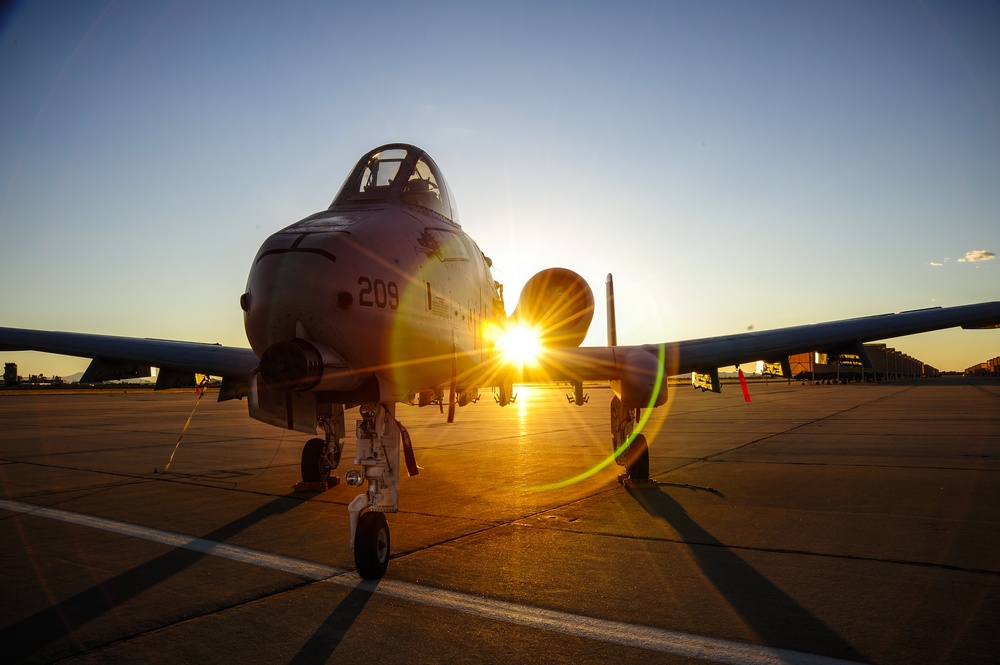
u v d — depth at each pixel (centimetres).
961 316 949
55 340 866
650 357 809
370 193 613
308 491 873
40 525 671
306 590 457
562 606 420
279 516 715
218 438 1678
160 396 6347
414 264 534
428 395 759
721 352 887
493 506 759
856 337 921
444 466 1096
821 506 744
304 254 467
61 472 1057
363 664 336
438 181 671
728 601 427
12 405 3853
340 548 574
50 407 3559
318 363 445
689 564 515
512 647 356
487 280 746
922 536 599
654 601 428
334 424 886
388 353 491
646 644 359
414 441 1534
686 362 870
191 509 754
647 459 886
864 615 399
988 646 352
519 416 2581
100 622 397
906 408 2534
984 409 2417
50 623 396
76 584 473
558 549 562
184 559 540
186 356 826
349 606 423
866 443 1378
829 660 337
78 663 340
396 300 501
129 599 439
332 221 525
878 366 7788
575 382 963
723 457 1188
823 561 520
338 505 780
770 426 1847
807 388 5506
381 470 510
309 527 659
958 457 1136
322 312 457
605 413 2797
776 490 850
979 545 565
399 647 357
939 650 347
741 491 846
